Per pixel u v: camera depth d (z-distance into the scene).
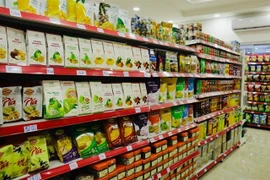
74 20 1.52
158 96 2.28
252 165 3.70
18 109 1.29
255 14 6.20
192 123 2.87
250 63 6.84
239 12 6.13
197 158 3.02
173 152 2.45
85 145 1.62
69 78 1.87
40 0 1.35
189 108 2.83
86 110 1.57
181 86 2.63
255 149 4.55
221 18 6.77
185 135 2.64
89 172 1.72
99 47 1.68
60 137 1.57
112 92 1.80
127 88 1.94
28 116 1.32
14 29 1.25
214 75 3.48
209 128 3.38
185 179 2.73
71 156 1.55
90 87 1.64
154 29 2.23
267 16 5.90
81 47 1.55
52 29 1.63
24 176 1.28
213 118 3.54
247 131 6.20
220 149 3.86
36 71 1.28
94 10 1.67
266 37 6.20
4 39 1.17
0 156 1.16
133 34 1.95
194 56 2.89
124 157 1.91
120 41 2.16
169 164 2.39
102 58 1.68
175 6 6.08
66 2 1.49
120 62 1.82
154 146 2.21
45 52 1.35
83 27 1.52
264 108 6.59
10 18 1.30
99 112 1.66
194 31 3.03
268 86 6.51
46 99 1.37
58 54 1.41
